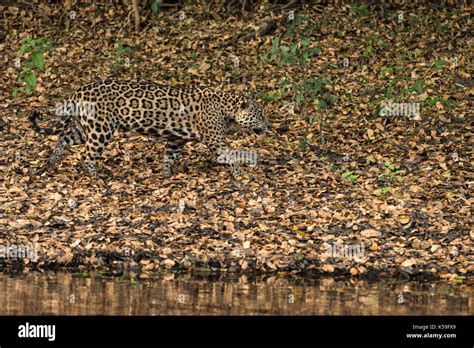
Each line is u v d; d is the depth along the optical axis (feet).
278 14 77.30
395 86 63.98
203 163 53.11
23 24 76.28
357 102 62.23
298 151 55.01
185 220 44.80
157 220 44.80
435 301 36.24
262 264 40.75
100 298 35.19
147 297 35.58
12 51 71.92
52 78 67.00
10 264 40.14
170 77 67.31
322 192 48.80
